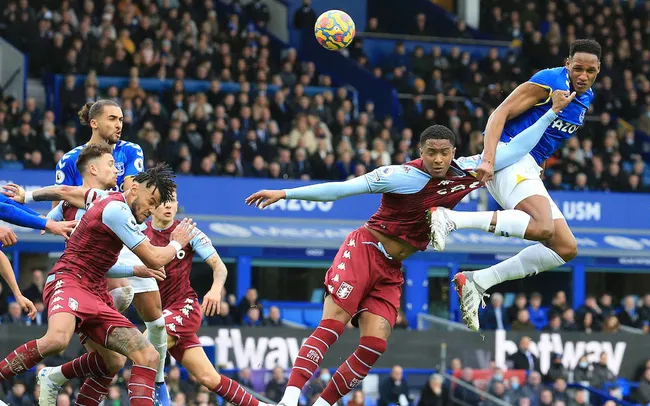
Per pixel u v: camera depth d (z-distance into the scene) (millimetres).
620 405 16703
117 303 8414
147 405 7734
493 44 27656
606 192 22172
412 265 21078
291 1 28156
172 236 7945
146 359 7805
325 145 21250
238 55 24031
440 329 18312
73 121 20797
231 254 20359
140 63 22312
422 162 7797
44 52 22812
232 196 20141
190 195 19875
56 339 7574
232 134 20875
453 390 16719
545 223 7691
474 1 29031
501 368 17438
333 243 20531
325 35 8688
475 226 7660
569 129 7957
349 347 16906
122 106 20531
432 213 7574
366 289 7988
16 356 7660
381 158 21375
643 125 26094
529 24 27469
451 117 23922
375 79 25266
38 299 16953
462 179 7785
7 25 23094
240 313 17922
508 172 7863
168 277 8797
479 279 8180
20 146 19500
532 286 22156
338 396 8016
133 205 7926
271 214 20484
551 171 23031
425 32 27766
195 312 8898
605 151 24109
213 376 8836
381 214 7980
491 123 7723
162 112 21609
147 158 19766
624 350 17969
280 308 20875
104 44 22219
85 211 8219
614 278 22547
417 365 17250
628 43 27922
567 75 7836
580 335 17844
